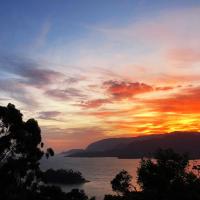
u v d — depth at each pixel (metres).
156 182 51.72
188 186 50.47
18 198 45.75
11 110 44.84
